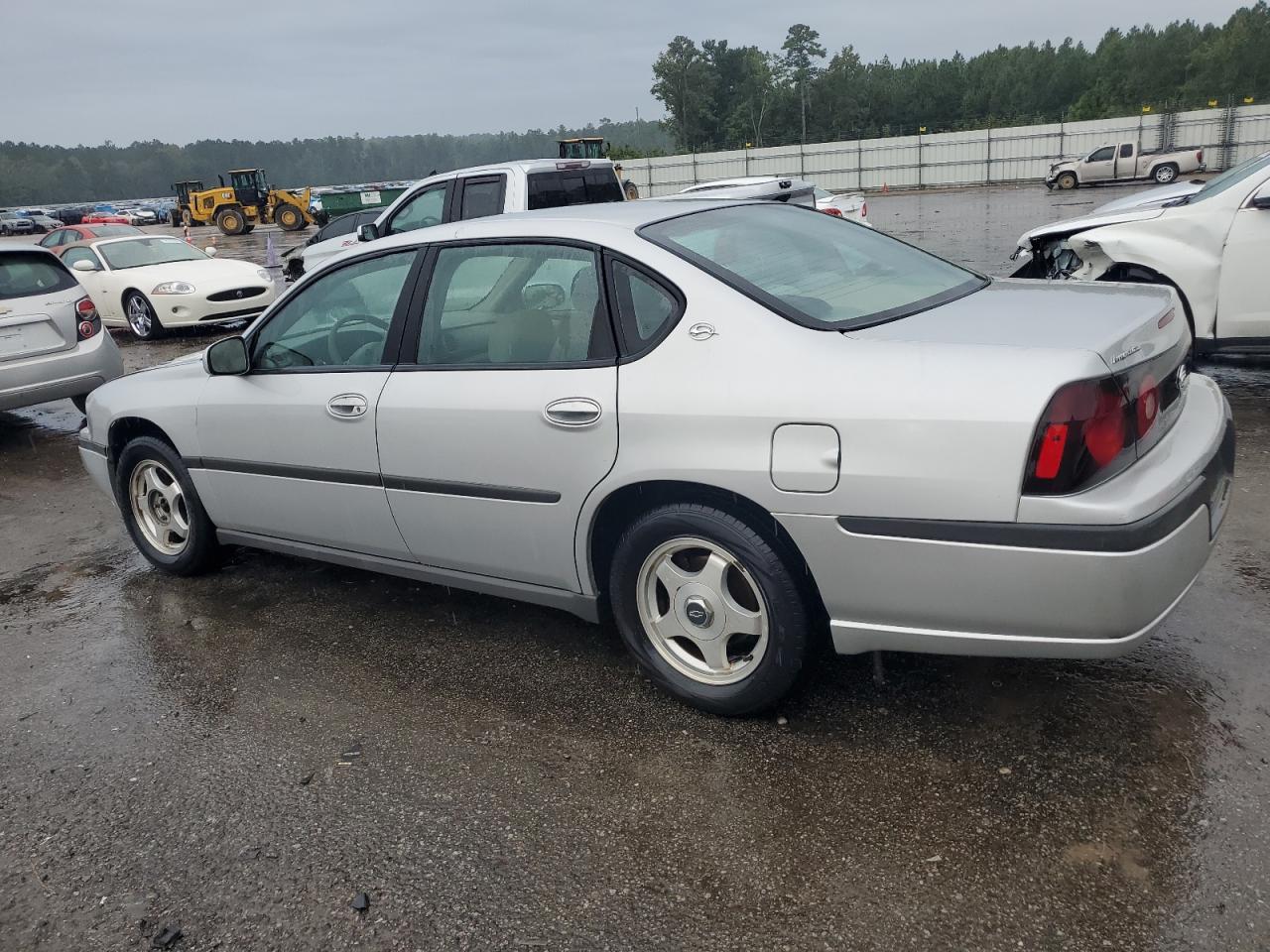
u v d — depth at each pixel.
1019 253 7.59
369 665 3.56
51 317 7.43
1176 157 33.09
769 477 2.56
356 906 2.32
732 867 2.36
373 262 3.56
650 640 3.05
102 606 4.33
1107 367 2.31
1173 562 2.32
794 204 3.76
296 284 3.81
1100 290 3.03
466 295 3.26
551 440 2.96
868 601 2.56
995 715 2.88
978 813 2.46
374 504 3.53
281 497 3.87
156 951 2.25
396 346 3.42
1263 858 2.22
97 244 12.83
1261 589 3.50
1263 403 5.95
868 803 2.54
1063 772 2.59
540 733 3.02
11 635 4.09
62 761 3.08
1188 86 76.69
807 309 2.72
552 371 2.99
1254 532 4.03
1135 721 2.78
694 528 2.76
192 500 4.30
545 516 3.06
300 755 3.00
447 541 3.38
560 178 8.96
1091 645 2.37
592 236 3.01
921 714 2.92
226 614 4.12
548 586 3.24
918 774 2.64
